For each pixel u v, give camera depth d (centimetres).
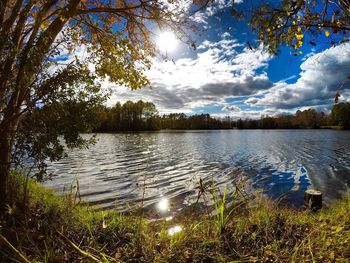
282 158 2470
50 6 506
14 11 466
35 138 462
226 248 403
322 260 329
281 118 15188
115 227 492
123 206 981
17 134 462
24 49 467
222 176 1611
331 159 2345
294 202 1017
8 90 465
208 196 1076
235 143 4462
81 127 480
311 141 4641
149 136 6725
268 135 7588
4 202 475
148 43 782
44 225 432
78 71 472
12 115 466
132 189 1264
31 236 381
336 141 4544
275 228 459
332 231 388
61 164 2039
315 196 706
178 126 15375
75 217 517
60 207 546
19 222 427
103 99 501
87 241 429
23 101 480
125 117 11056
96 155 2630
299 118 14388
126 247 420
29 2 488
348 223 434
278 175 1644
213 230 453
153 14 652
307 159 2370
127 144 4041
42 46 458
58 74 455
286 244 393
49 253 341
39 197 599
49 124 459
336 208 645
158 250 403
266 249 379
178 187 1300
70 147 502
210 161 2281
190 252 391
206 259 376
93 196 1130
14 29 500
